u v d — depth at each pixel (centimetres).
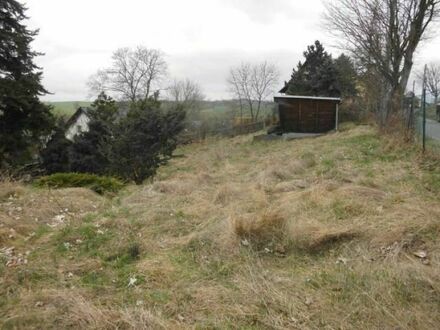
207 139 2694
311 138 1669
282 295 304
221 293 315
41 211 570
